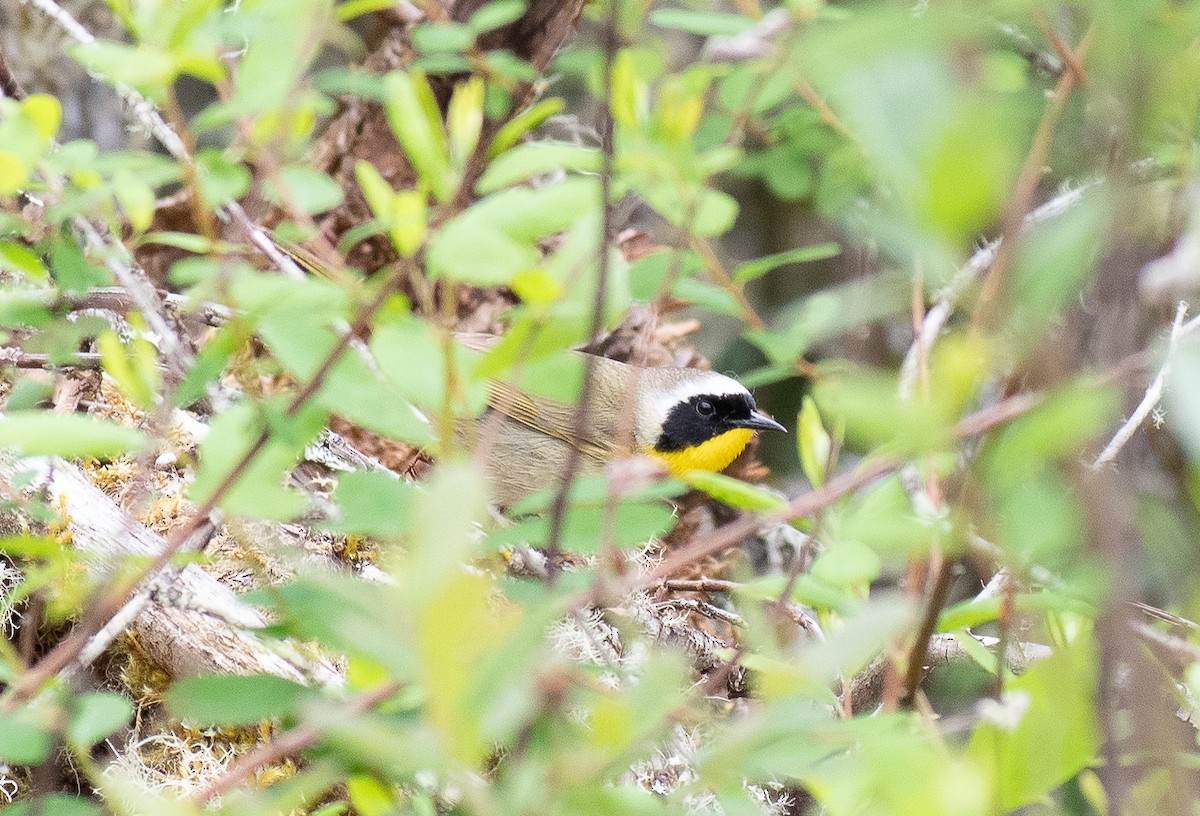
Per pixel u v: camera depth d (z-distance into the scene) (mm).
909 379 5738
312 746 4246
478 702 2789
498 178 3723
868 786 3590
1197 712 4672
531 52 8555
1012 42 6543
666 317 11664
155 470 7832
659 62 6785
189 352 6590
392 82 4273
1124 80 3127
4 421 3885
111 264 5742
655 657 3508
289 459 3871
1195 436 2959
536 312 3453
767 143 8930
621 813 3221
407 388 3699
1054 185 6680
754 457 12422
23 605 6793
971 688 7383
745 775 4008
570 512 3869
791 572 4438
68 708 4090
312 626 3797
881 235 3133
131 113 9516
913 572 4785
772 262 5109
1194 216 3709
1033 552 3912
